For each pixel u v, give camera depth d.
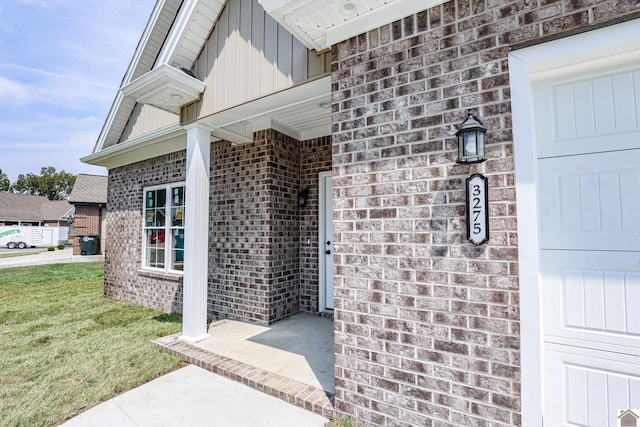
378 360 2.32
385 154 2.34
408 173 2.25
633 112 1.86
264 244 4.76
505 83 1.95
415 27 2.25
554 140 2.04
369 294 2.38
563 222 2.01
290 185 5.16
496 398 1.92
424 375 2.15
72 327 4.81
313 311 5.18
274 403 2.74
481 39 2.03
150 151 6.27
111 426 2.44
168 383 3.08
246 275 4.92
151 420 2.51
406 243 2.24
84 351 3.83
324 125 5.02
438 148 2.14
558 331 2.00
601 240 1.91
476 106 2.03
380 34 2.39
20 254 19.84
